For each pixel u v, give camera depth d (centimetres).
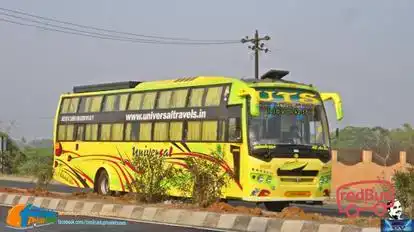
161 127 2264
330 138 1995
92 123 2612
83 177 2641
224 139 1992
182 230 1566
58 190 3206
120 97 2492
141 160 2089
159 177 2056
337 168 3362
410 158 3234
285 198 1895
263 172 1881
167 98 2261
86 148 2630
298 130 1944
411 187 1586
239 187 1927
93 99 2636
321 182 1948
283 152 1900
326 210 2184
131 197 2211
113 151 2481
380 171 3203
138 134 2366
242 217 1588
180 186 2025
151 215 1811
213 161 2019
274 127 1920
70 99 2773
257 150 1888
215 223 1638
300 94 1973
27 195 2266
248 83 1958
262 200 1878
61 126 2791
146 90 2372
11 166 4966
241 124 1931
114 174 2472
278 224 1508
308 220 1509
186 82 2200
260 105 1919
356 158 3425
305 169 1920
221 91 2041
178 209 1780
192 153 2112
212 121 2050
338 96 2003
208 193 1897
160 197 2056
